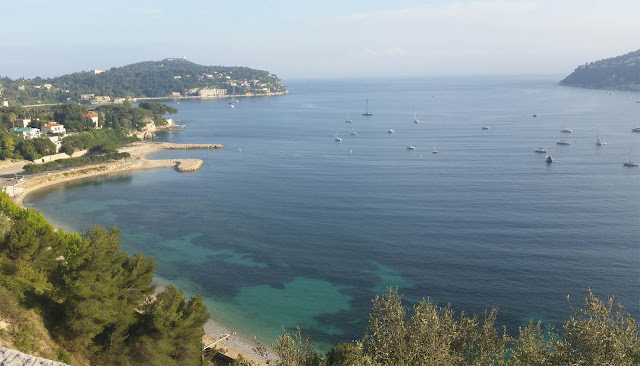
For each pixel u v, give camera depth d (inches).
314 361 1608.0
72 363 1935.3
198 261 4345.5
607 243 4564.5
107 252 2245.3
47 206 6141.7
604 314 1299.2
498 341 1610.5
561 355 1249.4
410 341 1445.6
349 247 4638.3
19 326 1916.8
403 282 3848.4
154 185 7317.9
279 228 5246.1
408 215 5605.3
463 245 4598.9
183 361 2118.6
